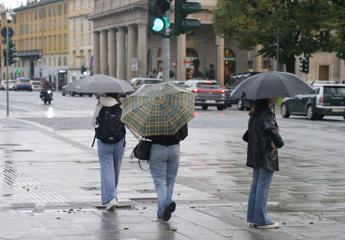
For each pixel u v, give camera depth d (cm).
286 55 6462
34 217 1168
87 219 1155
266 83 1079
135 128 1116
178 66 9894
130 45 10612
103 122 1254
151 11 1708
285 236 1039
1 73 16738
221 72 10250
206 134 3052
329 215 1218
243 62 11031
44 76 15088
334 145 2614
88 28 13075
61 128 3322
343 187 1566
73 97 8806
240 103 5712
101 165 1264
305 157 2200
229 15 6500
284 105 4719
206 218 1173
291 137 2977
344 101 4350
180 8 1748
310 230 1085
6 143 2544
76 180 1619
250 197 1113
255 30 6353
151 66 10794
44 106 6025
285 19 6234
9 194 1414
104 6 11650
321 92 4347
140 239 1008
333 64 8462
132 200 1355
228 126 3581
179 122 1116
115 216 1185
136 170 1805
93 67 12175
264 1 6281
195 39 10944
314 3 6156
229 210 1252
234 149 2400
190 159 2089
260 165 1085
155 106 1113
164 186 1141
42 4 15188
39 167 1859
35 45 15750
